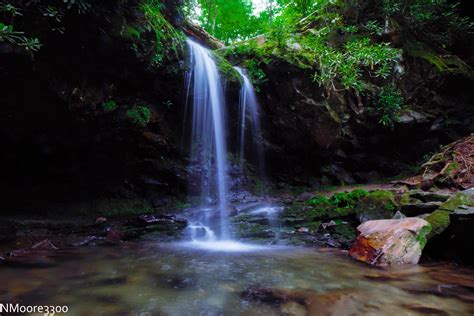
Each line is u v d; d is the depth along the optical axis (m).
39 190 7.46
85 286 3.48
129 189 8.12
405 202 5.92
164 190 8.33
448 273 4.10
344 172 9.70
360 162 9.67
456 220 4.61
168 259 4.72
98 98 6.54
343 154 9.58
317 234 6.07
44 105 6.02
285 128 9.09
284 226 6.50
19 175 7.35
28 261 4.46
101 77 6.51
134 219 6.75
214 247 5.60
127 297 3.16
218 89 8.55
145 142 7.91
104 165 7.82
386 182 9.16
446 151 8.06
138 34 6.32
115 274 3.93
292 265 4.45
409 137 9.65
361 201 6.32
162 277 3.84
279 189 9.48
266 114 9.22
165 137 8.22
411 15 10.02
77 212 7.27
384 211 5.96
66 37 5.52
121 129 7.33
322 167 9.59
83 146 7.25
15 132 6.41
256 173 9.56
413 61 9.52
